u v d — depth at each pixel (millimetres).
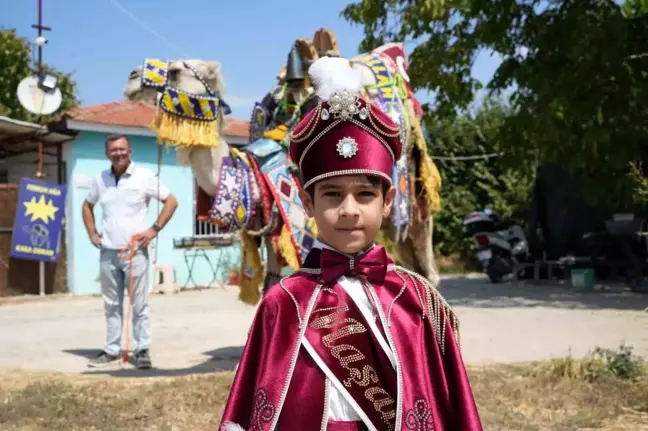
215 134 5531
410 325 2357
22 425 4543
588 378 5445
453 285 14047
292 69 5551
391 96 6160
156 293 14266
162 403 4938
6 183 15008
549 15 11234
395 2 12734
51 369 6453
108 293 6680
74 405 4863
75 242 13984
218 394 5133
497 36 11766
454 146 20047
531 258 14242
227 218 5340
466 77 12930
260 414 2244
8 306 12148
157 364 6648
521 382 5387
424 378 2297
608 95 10688
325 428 2232
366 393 2268
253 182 5441
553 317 9055
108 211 6566
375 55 6559
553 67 10914
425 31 12711
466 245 19172
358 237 2383
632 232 12023
